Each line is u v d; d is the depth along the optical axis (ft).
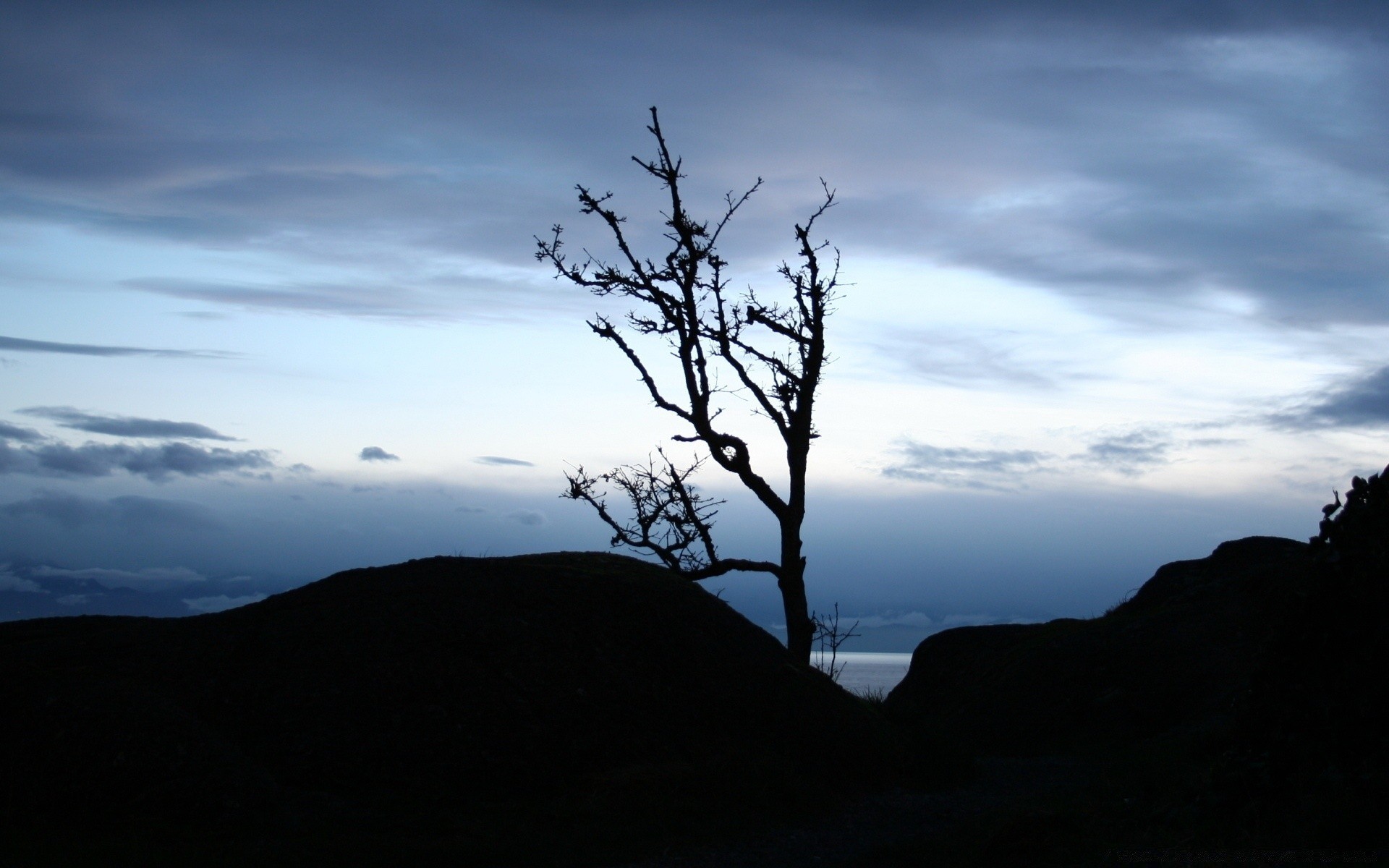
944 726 69.97
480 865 27.48
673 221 63.98
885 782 42.22
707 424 64.03
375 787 32.22
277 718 34.09
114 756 29.25
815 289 65.41
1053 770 51.16
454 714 35.65
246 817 28.55
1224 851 23.39
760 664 45.44
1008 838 28.02
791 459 65.51
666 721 39.29
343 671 36.40
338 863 26.32
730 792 35.88
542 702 37.42
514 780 33.91
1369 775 24.06
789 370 64.85
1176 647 64.28
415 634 38.63
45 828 27.53
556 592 43.88
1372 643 25.85
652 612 44.91
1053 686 67.31
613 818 32.55
